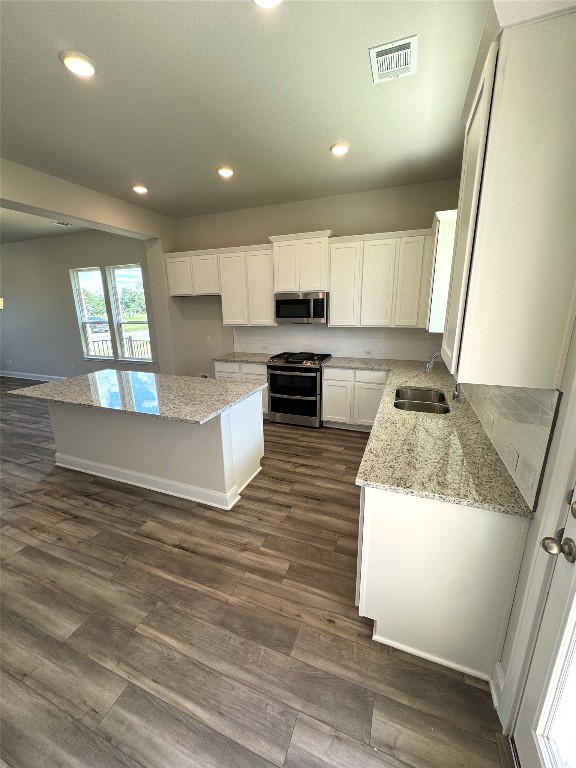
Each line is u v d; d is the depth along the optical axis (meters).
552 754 0.91
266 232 4.39
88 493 2.71
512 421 1.37
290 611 1.66
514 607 1.21
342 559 1.99
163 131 2.46
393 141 2.64
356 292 3.77
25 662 1.43
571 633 0.83
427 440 1.68
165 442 2.58
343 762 1.11
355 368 3.74
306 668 1.39
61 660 1.44
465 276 1.04
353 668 1.39
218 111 2.22
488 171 0.93
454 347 1.14
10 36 1.58
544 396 1.06
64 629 1.57
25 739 1.18
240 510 2.46
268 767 1.10
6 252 6.83
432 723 1.21
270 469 3.07
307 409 4.07
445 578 1.31
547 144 0.88
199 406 2.28
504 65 0.85
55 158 2.88
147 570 1.92
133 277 6.05
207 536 2.19
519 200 0.92
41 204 3.18
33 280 6.75
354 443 3.64
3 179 2.90
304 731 1.19
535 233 0.93
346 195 3.89
